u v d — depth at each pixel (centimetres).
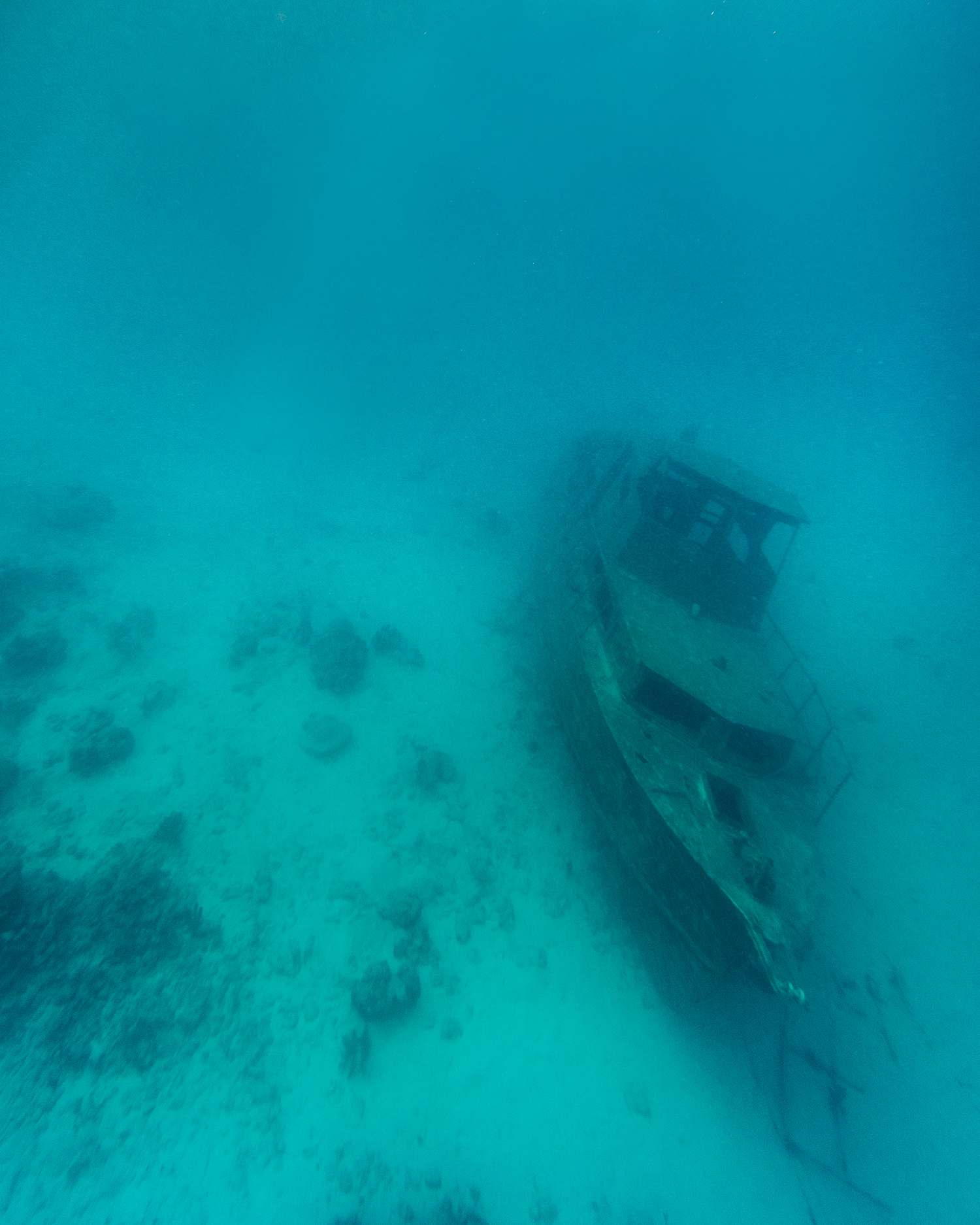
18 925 797
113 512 2011
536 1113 753
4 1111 672
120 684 1309
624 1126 760
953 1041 916
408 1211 650
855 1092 845
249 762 1166
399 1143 704
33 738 1137
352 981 834
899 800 1316
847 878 1146
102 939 820
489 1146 716
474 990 862
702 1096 808
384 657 1516
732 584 1233
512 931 948
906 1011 949
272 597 1698
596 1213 682
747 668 1102
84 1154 653
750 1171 746
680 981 835
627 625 1077
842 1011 938
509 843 1094
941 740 1474
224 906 907
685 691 966
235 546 1948
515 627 1706
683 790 894
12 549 1702
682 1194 712
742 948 709
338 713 1318
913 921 1086
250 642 1462
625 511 1470
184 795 1075
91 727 1151
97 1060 721
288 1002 807
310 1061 755
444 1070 775
